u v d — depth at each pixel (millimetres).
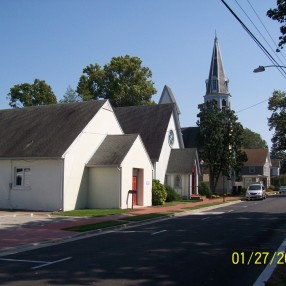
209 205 33969
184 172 41344
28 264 10828
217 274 9438
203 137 52125
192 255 11773
